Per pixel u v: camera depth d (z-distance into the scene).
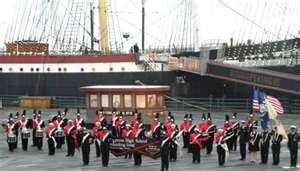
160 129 27.48
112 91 39.12
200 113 52.22
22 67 60.50
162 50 67.25
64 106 59.09
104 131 25.48
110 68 57.31
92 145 34.28
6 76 60.97
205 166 25.19
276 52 57.00
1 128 42.72
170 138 24.94
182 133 30.73
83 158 25.78
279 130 25.92
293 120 45.66
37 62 59.94
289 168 24.56
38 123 32.09
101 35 62.94
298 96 52.22
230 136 28.47
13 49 62.69
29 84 60.34
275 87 50.12
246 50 59.06
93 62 57.88
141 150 25.48
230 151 30.59
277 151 25.61
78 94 58.69
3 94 61.50
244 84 54.97
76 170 24.08
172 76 56.38
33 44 62.28
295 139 25.05
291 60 55.19
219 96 56.41
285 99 52.28
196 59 54.38
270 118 29.22
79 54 61.44
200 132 26.78
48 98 59.03
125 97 39.03
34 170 24.28
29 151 31.23
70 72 58.69
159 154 25.30
